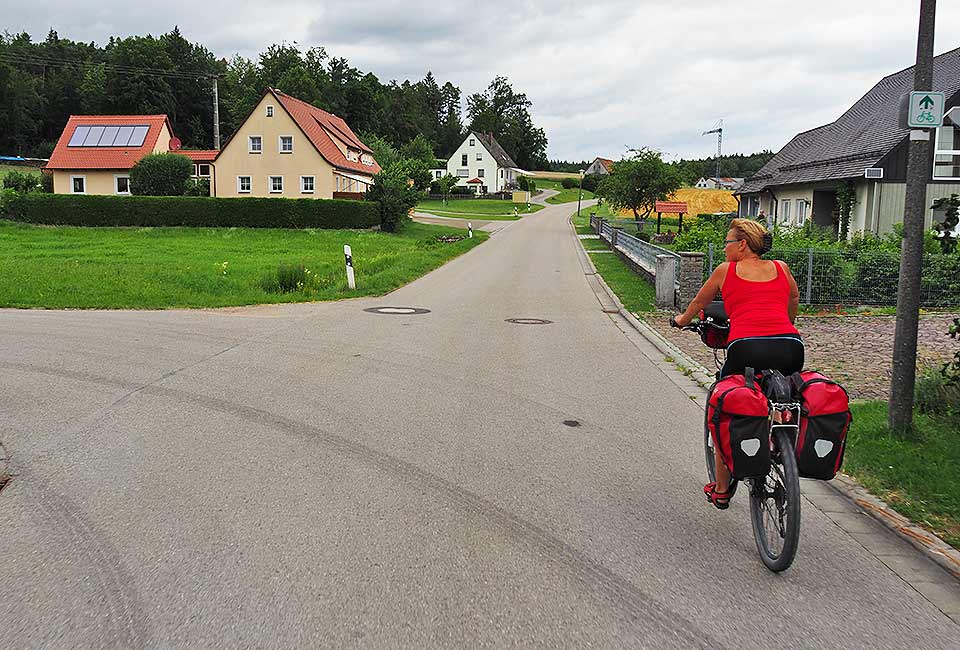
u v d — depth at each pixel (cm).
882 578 392
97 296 1526
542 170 16112
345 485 511
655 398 788
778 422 407
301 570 385
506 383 844
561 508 479
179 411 692
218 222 4253
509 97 15362
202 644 316
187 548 409
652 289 1881
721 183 11838
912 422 612
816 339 1138
